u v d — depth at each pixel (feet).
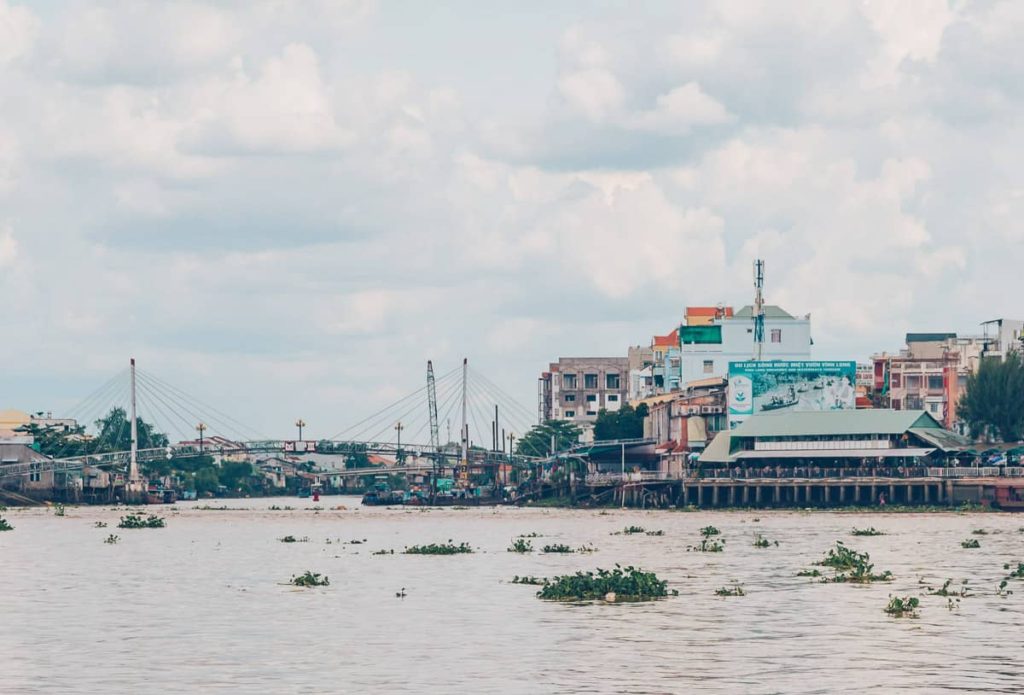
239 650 186.19
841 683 160.35
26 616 223.92
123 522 543.39
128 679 165.27
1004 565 304.91
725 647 185.68
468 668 171.01
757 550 362.12
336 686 160.04
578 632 199.82
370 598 247.50
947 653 180.55
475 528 517.96
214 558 352.90
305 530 517.55
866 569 286.66
